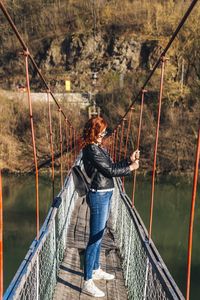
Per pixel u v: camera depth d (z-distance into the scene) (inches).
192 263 494.9
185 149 949.2
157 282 87.1
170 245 559.2
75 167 106.4
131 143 910.4
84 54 1619.1
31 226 658.2
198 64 1037.2
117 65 1555.1
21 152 1039.6
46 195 845.2
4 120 1064.8
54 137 1012.5
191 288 427.5
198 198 765.3
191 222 66.2
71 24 1748.3
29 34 1747.0
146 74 1337.4
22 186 934.4
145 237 109.3
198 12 1027.9
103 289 120.0
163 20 1592.0
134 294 115.0
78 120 1110.4
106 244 165.6
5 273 481.1
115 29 1646.2
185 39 1053.8
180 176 922.1
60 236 148.3
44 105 1070.4
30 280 89.2
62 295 115.2
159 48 1510.8
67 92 1362.0
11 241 585.6
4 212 737.6
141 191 843.4
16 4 1784.0
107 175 103.3
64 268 136.4
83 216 214.7
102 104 1159.6
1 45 1649.9
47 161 1010.7
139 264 114.0
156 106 1032.8
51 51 1659.7
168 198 792.9
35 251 91.1
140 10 1663.4
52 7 1782.7
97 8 1740.9
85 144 104.6
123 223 163.5
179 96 1062.4
